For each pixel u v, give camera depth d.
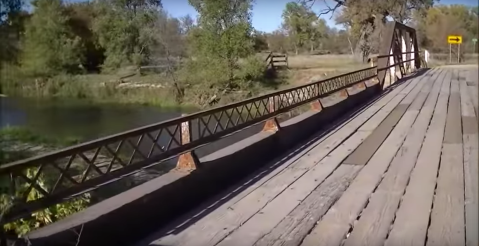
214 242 3.49
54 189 2.96
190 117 4.49
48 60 12.93
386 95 13.77
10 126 13.03
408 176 5.19
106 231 3.25
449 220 3.81
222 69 11.66
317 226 3.77
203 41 11.87
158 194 3.86
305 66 23.17
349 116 9.95
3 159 9.78
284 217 3.99
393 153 6.38
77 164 5.81
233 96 11.71
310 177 5.26
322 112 8.73
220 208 4.27
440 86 15.48
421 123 8.79
